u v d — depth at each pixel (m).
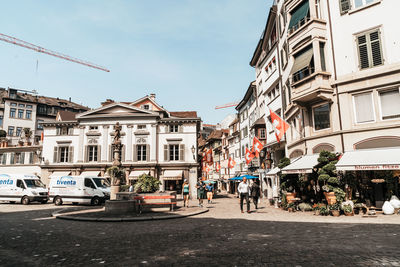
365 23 15.10
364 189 14.12
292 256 5.89
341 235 7.95
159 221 12.29
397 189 13.37
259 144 26.28
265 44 29.98
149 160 36.12
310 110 17.77
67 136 38.31
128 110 37.84
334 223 10.31
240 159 45.12
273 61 26.56
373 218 11.34
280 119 18.33
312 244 6.94
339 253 6.01
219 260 5.74
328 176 13.41
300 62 17.02
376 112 14.34
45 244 7.66
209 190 25.27
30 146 43.44
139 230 9.84
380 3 14.73
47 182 37.38
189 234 8.85
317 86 15.63
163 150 36.75
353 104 15.15
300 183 17.06
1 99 68.00
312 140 17.23
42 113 69.31
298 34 17.64
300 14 17.91
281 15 23.27
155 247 7.07
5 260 6.05
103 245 7.43
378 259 5.49
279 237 7.97
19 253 6.67
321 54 16.34
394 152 12.91
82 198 22.89
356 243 6.88
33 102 67.69
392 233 8.02
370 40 14.88
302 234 8.31
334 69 15.90
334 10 16.30
